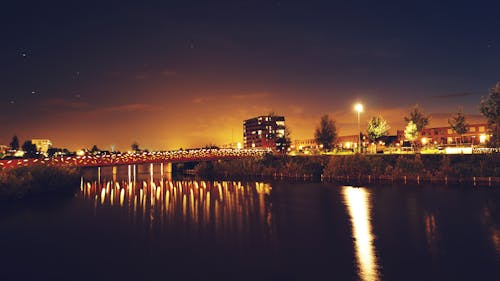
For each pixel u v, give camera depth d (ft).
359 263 85.46
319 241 104.37
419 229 113.91
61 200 191.62
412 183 213.66
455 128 335.88
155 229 122.42
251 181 278.46
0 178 185.16
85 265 87.81
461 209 139.64
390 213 137.39
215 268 84.12
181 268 84.58
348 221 127.44
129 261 90.17
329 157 291.58
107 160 287.28
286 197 187.32
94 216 146.92
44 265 88.28
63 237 113.70
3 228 126.62
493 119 233.96
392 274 78.33
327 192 198.08
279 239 107.24
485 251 91.81
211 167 368.48
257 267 84.23
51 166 228.22
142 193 224.33
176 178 337.72
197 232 117.19
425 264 83.71
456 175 207.82
